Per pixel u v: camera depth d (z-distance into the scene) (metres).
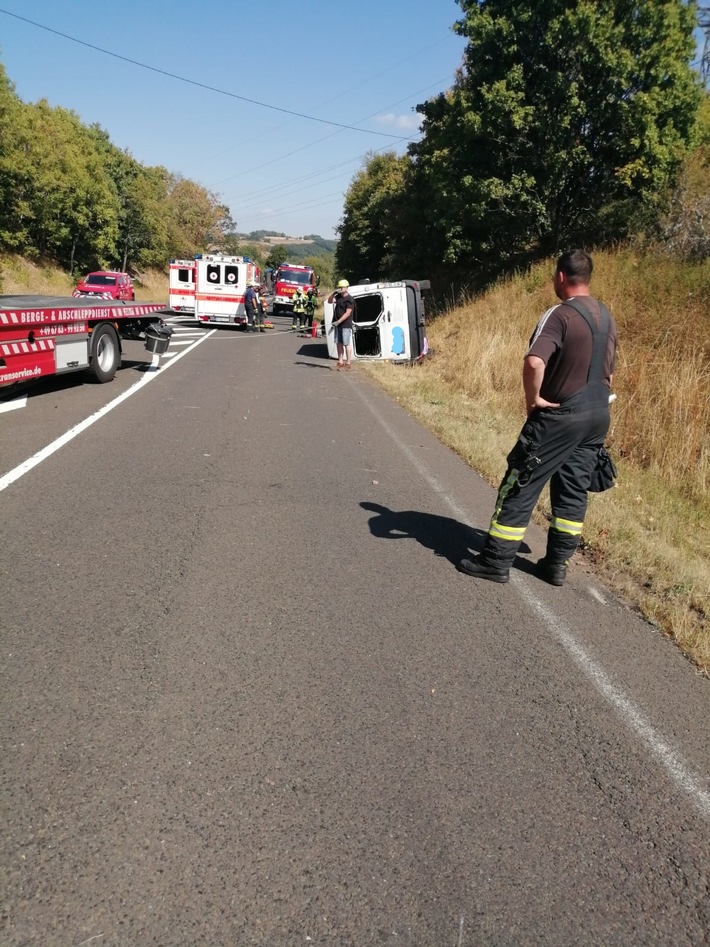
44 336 9.66
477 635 3.92
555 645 3.88
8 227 36.34
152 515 5.48
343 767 2.77
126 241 50.53
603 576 4.95
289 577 4.50
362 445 8.41
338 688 3.30
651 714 3.30
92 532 5.05
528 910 2.20
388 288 16.06
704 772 2.92
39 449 7.27
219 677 3.32
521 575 4.84
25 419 8.68
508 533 4.52
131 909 2.11
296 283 38.84
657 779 2.86
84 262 43.47
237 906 2.14
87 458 7.03
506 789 2.72
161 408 9.82
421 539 5.35
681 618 4.23
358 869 2.30
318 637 3.76
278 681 3.33
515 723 3.14
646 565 5.12
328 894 2.21
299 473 6.98
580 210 19.38
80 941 2.00
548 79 17.39
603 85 17.05
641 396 9.04
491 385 12.59
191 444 7.84
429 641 3.81
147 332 13.65
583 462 4.45
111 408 9.62
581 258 4.20
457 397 12.10
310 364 16.19
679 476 7.65
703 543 6.04
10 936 2.00
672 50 16.80
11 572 4.32
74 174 37.59
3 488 5.93
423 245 26.81
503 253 22.25
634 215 17.52
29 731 2.86
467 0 18.36
